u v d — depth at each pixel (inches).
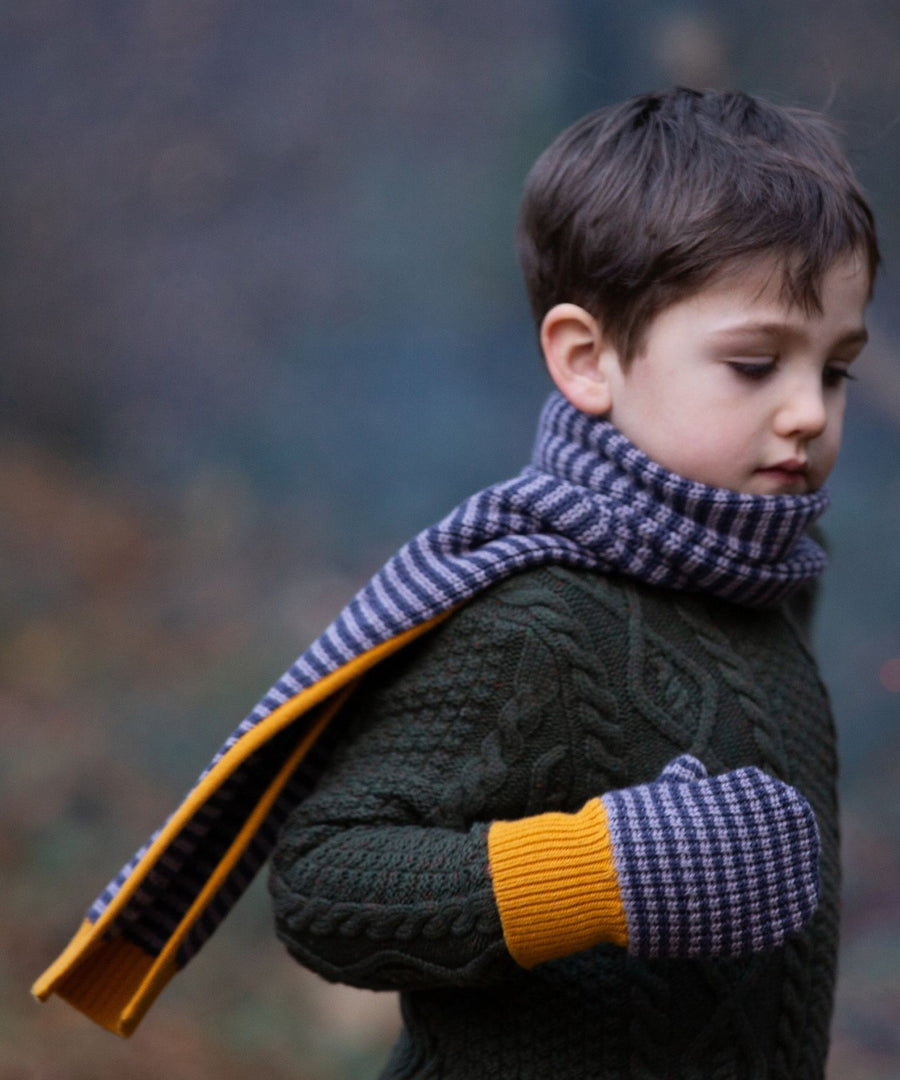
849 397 337.7
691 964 86.3
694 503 86.1
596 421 90.2
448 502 439.2
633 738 86.4
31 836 271.9
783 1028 89.9
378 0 670.5
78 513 479.2
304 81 644.7
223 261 576.1
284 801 99.9
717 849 77.7
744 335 84.7
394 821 87.6
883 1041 206.5
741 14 333.4
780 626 97.3
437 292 510.3
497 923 79.5
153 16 691.4
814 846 81.0
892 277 312.7
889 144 291.4
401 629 87.4
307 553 443.2
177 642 394.6
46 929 241.8
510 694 86.1
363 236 542.9
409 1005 94.0
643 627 87.4
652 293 86.2
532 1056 86.9
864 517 315.6
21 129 643.5
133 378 554.3
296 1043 221.3
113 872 263.7
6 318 574.9
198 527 466.9
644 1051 85.6
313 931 86.7
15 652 376.8
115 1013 97.3
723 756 87.4
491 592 88.0
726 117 93.0
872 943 229.6
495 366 476.7
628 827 78.0
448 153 569.0
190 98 655.8
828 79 137.6
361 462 469.7
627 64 349.4
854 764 273.7
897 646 291.1
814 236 84.5
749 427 85.8
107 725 324.5
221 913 100.6
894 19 339.0
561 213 92.7
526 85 539.8
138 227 605.6
